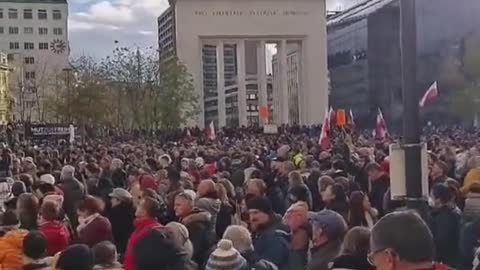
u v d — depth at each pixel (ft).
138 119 261.44
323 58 313.73
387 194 36.17
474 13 296.92
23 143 161.89
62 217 33.04
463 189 35.32
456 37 304.50
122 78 264.72
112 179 55.83
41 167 68.08
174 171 44.27
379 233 11.49
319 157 66.69
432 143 86.63
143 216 27.22
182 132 206.39
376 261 11.52
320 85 312.71
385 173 42.22
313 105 311.47
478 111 284.41
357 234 20.97
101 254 22.77
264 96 321.93
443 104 297.94
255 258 24.53
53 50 526.57
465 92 289.74
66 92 277.23
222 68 317.42
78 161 75.31
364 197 30.30
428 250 11.27
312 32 313.53
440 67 308.81
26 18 530.68
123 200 36.96
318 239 23.90
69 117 256.11
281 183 47.85
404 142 20.97
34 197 30.81
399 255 11.25
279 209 41.83
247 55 379.96
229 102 449.89
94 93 257.96
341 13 442.09
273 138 151.02
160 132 221.87
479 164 46.42
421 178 20.68
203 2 303.89
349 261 20.68
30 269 24.49
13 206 35.47
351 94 412.57
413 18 21.26
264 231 26.32
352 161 60.59
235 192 43.70
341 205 31.83
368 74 383.04
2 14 526.16
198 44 304.30
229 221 34.65
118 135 219.20
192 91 268.00
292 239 26.11
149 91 262.67
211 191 35.32
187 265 19.07
